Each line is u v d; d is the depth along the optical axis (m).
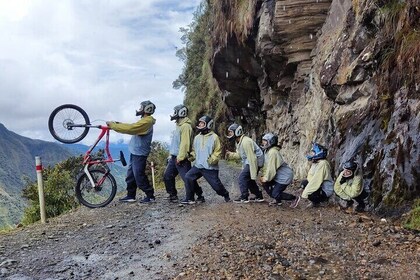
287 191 10.73
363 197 7.22
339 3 11.09
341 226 6.42
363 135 7.90
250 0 15.43
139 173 9.32
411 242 5.37
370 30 8.62
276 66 14.76
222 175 17.12
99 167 9.15
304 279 4.46
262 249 5.48
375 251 5.18
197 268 4.91
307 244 5.65
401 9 7.64
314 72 12.07
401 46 7.29
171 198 9.57
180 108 9.09
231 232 6.39
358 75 8.65
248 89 21.22
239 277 4.57
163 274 4.83
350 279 4.41
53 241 6.57
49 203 13.65
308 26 12.48
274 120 17.78
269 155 8.59
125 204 9.50
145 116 9.14
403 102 6.95
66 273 5.06
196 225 7.07
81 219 8.19
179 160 8.98
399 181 6.57
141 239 6.45
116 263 5.38
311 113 12.20
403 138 6.64
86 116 8.82
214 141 8.84
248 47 16.81
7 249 6.18
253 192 9.22
